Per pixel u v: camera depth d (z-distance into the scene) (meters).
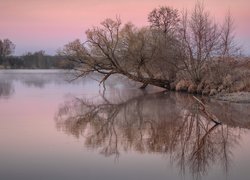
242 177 15.48
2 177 15.42
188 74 49.53
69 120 27.81
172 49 49.91
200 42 46.97
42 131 23.61
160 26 56.72
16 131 23.56
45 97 44.16
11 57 170.25
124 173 15.89
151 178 15.37
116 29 49.78
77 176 15.55
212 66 46.00
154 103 38.09
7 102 38.66
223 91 42.56
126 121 27.53
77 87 60.41
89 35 49.31
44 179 15.22
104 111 32.69
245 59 45.25
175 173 15.93
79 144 20.41
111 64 50.50
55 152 18.81
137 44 50.44
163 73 52.91
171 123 26.56
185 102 38.31
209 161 17.58
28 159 17.69
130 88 58.00
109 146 20.05
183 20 49.75
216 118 28.00
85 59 50.22
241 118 27.98
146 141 21.22
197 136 22.47
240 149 19.61
